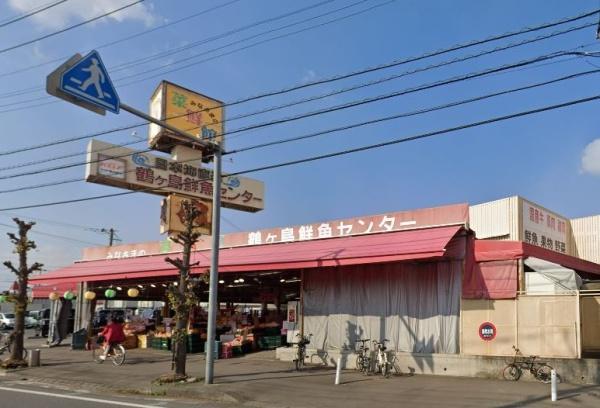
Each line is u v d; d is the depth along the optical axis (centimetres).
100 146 2209
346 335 1788
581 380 1352
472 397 1193
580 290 1459
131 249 2712
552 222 2258
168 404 1231
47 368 1864
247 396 1277
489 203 2138
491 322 1521
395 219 1778
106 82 1171
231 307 3519
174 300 1540
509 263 1534
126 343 2505
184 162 2398
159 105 2383
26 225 2014
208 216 2314
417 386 1355
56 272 2708
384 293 1734
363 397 1237
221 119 2562
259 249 2070
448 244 1625
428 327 1628
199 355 2138
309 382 1445
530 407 1080
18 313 1959
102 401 1259
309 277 1906
